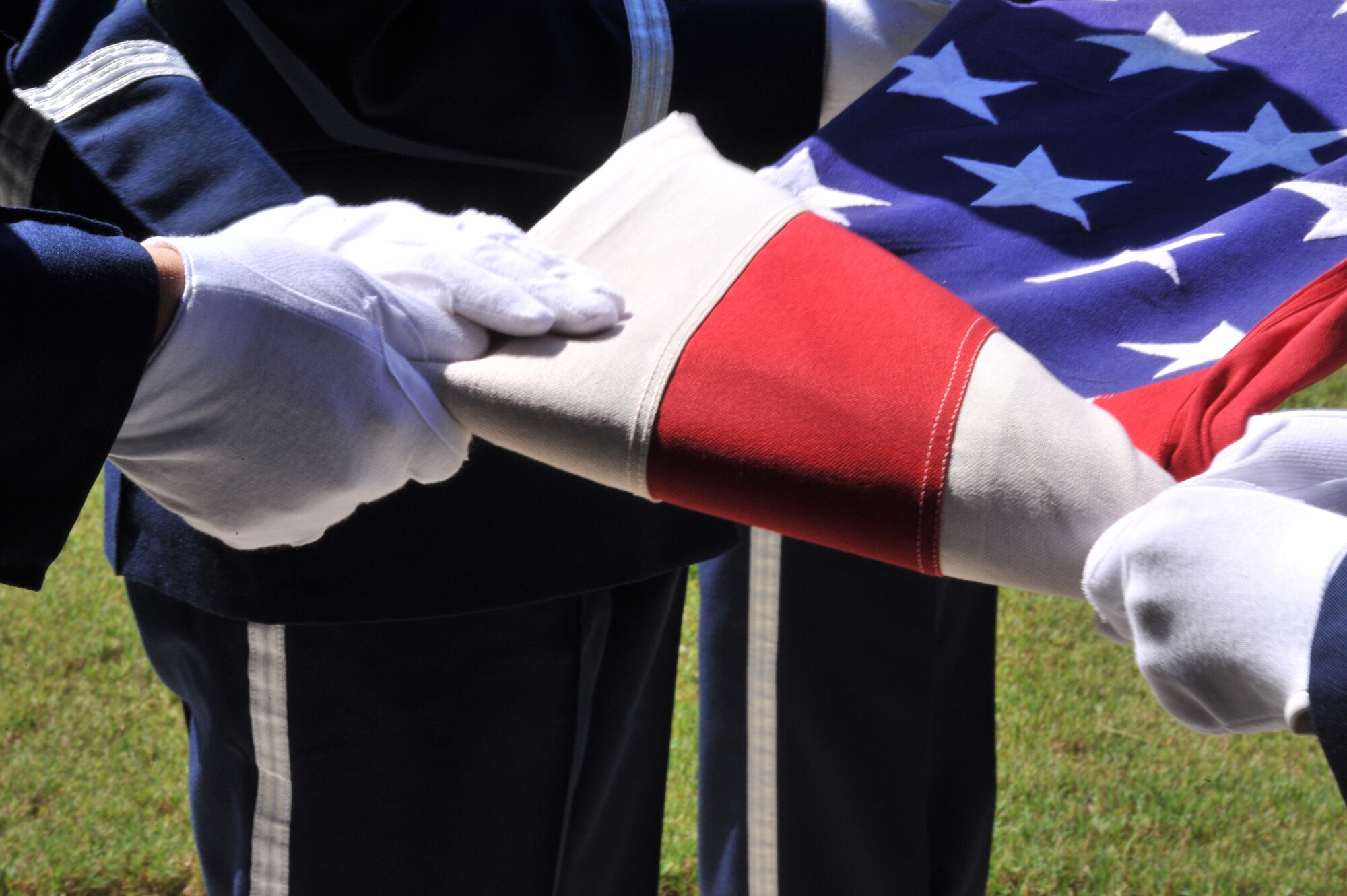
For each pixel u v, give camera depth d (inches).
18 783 139.0
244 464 95.5
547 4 103.0
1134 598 90.7
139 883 132.2
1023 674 157.6
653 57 104.6
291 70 102.0
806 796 119.5
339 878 106.3
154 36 102.9
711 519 107.3
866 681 117.3
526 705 105.8
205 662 105.9
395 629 104.0
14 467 93.5
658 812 113.7
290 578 102.8
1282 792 139.8
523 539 103.7
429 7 101.4
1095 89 106.5
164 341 94.0
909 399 93.6
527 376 96.3
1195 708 90.7
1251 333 96.3
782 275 96.6
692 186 99.3
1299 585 89.3
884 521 93.3
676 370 95.4
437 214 100.7
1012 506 92.4
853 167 105.0
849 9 107.9
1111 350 99.5
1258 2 107.3
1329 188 101.3
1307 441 92.2
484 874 106.9
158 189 101.0
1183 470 95.3
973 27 108.2
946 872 123.8
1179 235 102.3
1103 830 135.3
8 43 103.0
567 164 104.9
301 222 99.1
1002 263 102.4
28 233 93.4
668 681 112.0
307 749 105.2
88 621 165.5
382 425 96.0
